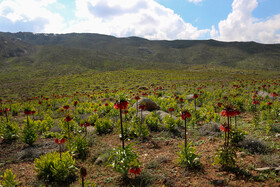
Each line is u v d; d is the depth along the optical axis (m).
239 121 10.93
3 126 9.92
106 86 49.25
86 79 62.69
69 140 7.96
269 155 5.76
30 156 7.62
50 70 102.06
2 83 71.00
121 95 5.29
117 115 14.45
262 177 4.83
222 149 5.55
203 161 6.22
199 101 18.30
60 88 48.84
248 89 26.05
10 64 119.12
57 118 15.52
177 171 5.77
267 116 10.66
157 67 128.75
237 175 5.15
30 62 125.50
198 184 5.00
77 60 129.62
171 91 29.11
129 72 78.50
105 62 131.75
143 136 9.30
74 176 6.04
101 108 16.08
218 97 19.69
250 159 5.85
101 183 5.52
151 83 48.50
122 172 5.41
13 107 17.88
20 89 49.47
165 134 9.52
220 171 5.50
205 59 188.25
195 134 9.23
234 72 83.31
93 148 8.30
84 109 16.77
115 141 9.15
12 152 8.17
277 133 7.89
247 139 6.79
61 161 6.01
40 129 10.92
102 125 10.70
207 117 11.70
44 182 5.73
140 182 5.33
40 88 49.88
